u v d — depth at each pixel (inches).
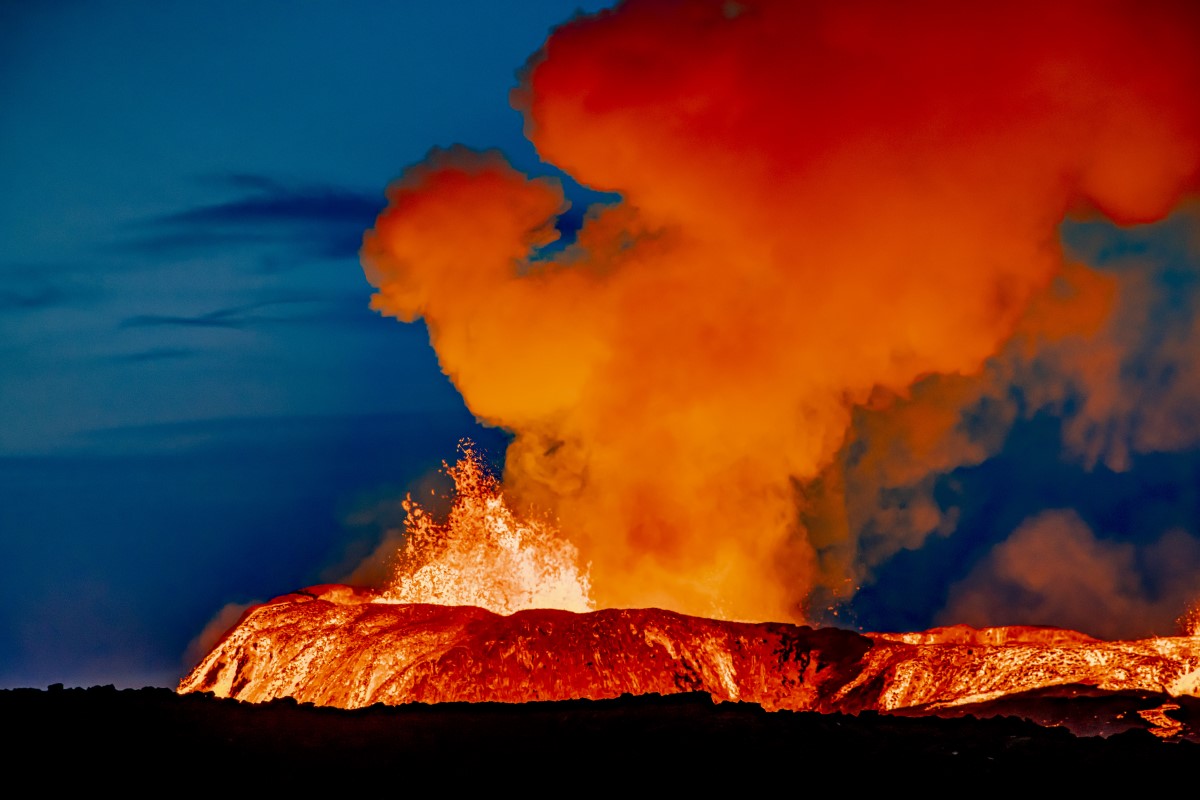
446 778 799.1
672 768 808.9
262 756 829.2
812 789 780.6
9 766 792.9
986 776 795.4
